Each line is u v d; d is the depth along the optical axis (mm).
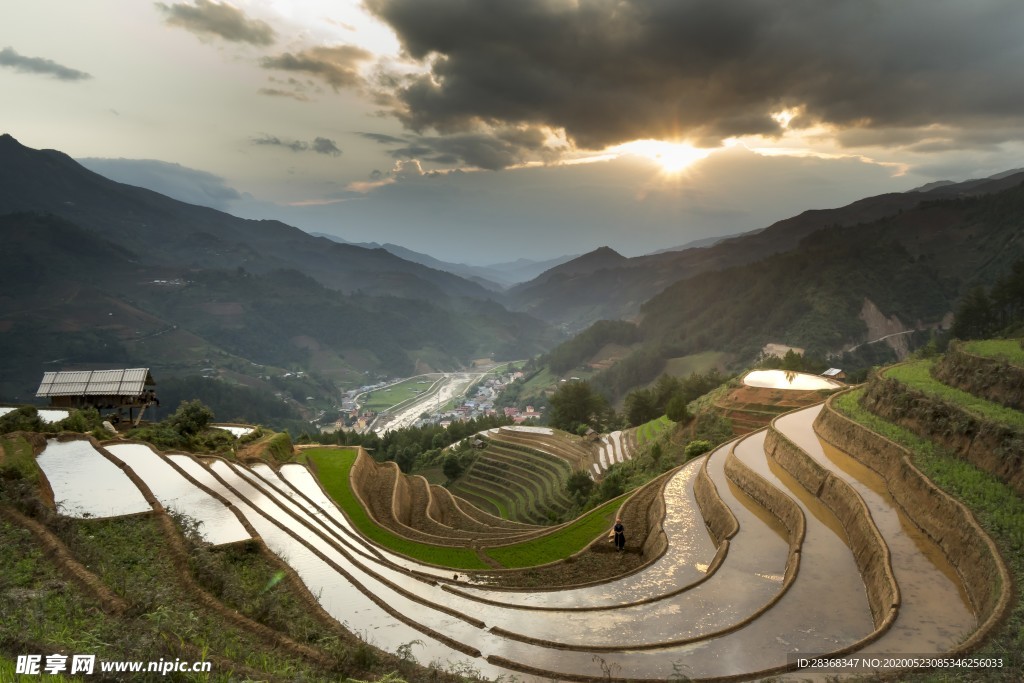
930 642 17734
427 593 25797
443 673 16141
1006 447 27328
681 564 29438
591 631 21578
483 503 82812
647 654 19000
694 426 72375
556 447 99750
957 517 24031
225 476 37688
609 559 32781
